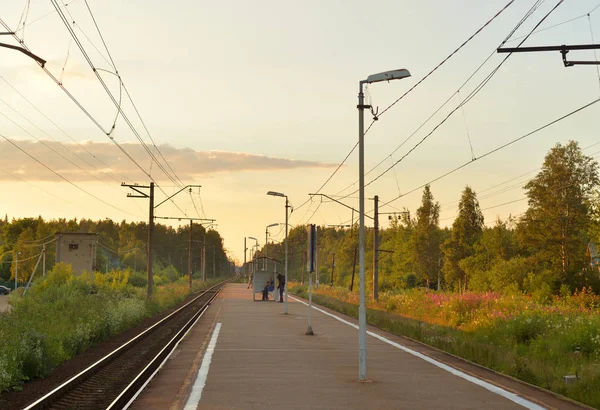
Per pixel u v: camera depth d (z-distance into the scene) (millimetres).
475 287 78312
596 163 71500
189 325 32812
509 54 14367
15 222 173125
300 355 19953
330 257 160375
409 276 105438
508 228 91938
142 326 34500
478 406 11875
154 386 13977
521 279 61250
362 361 15000
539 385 14789
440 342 22891
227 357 19266
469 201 99312
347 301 56031
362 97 15992
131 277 95000
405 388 13875
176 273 152000
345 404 11984
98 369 18031
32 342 18406
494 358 18219
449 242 99125
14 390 14359
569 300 42625
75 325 25656
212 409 11414
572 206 70562
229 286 116938
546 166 73375
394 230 116000
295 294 82000
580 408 11719
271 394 13000
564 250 69312
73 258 85750
